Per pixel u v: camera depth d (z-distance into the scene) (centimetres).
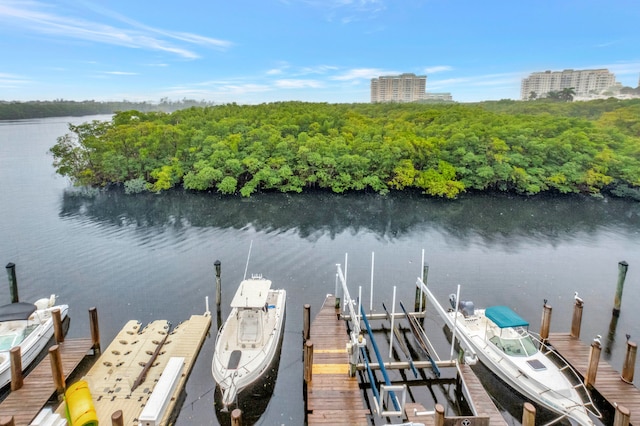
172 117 7462
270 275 2881
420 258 3253
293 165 5584
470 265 3128
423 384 1756
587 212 4703
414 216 4462
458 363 1711
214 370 1617
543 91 17750
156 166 5600
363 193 5428
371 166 5541
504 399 1695
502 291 2692
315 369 1698
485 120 7069
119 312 2348
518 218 4434
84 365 1812
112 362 1780
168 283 2728
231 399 1480
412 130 6594
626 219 4456
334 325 2058
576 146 5628
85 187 5506
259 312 1816
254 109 8681
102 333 2128
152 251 3322
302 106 9538
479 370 1831
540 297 2617
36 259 3131
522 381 1620
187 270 2942
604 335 2162
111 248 3378
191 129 6194
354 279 2839
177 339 1983
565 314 2397
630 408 1512
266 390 1733
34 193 5209
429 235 3844
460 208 4803
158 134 5731
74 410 1323
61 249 3344
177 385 1648
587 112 8631
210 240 3609
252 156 5528
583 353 1869
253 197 5197
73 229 3862
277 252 3331
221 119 7175
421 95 18012
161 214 4419
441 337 2114
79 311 2359
